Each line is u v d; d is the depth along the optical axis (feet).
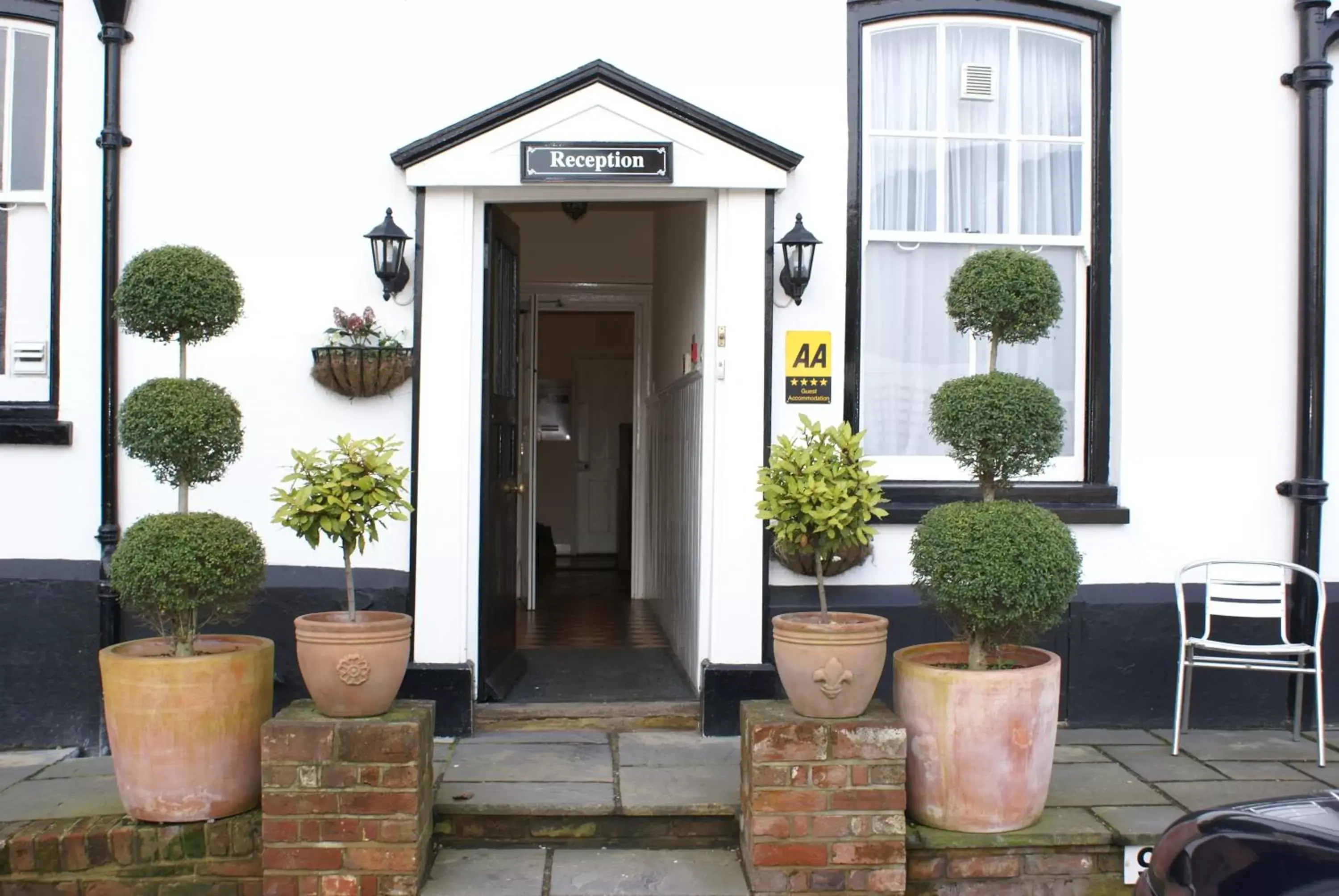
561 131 16.70
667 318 22.97
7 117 17.54
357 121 17.20
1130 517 18.12
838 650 12.64
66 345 17.10
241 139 17.15
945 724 13.08
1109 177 18.51
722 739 16.69
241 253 17.13
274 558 17.07
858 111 17.94
